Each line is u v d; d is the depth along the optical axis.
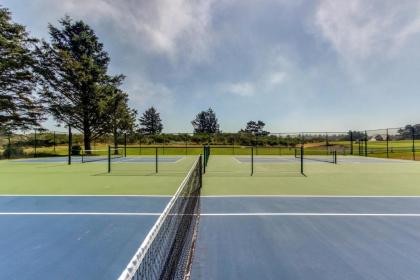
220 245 3.54
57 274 2.81
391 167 14.29
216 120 78.94
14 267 2.97
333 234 3.94
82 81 27.28
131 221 4.56
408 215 4.91
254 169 13.32
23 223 4.46
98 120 28.58
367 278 2.70
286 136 28.36
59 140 28.33
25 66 25.94
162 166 14.94
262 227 4.25
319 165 15.54
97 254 3.28
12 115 25.64
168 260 2.21
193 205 4.44
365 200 6.14
